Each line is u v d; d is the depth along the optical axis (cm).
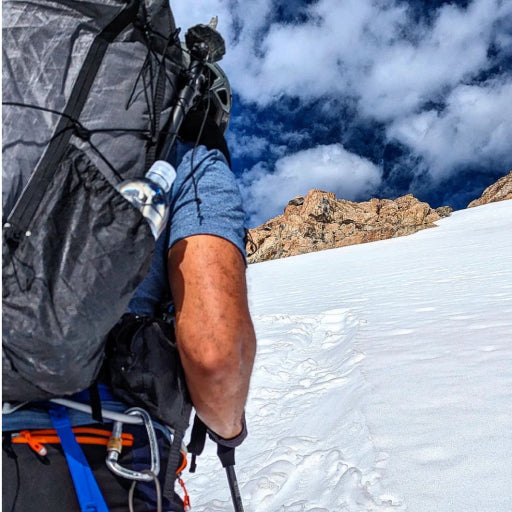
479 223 3734
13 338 94
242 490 311
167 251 116
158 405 112
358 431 341
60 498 103
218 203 114
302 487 300
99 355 103
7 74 103
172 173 107
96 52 105
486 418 307
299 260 3428
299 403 468
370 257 2842
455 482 248
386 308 924
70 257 95
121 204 98
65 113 102
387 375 440
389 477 268
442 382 387
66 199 98
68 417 107
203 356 104
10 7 107
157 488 107
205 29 120
